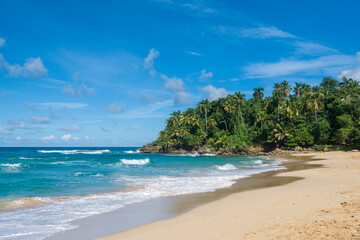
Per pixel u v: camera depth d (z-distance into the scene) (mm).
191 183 20109
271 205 10938
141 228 9039
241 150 81688
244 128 92312
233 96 96750
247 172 28281
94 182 20750
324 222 7289
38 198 14445
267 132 80375
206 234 7578
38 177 23516
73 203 13391
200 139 98062
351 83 80250
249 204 11758
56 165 38094
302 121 76688
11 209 12086
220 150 87688
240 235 7055
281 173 25953
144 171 30047
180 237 7562
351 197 10922
